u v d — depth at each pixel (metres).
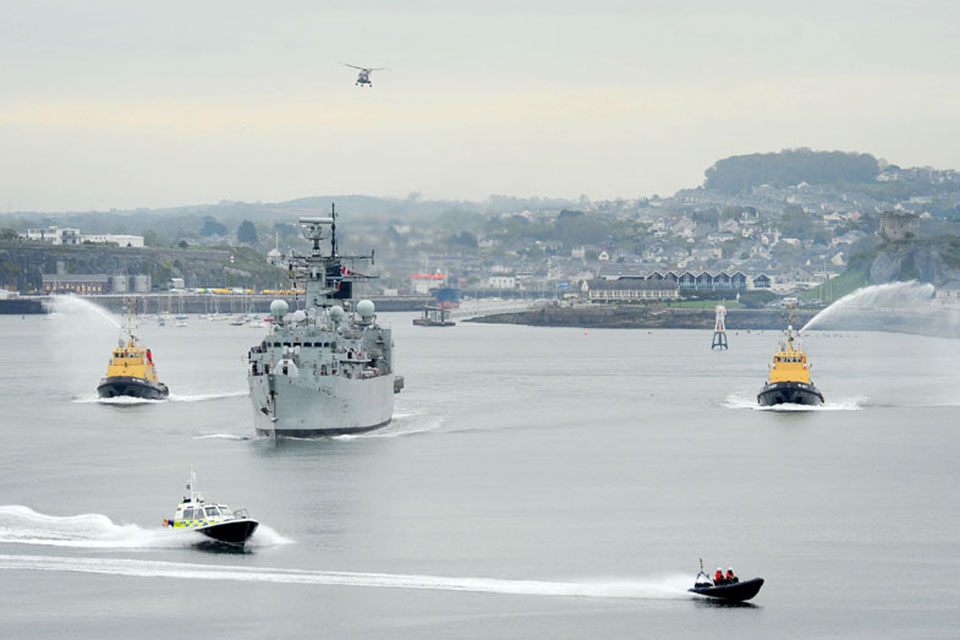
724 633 180.62
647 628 182.00
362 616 185.50
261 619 184.12
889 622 185.12
